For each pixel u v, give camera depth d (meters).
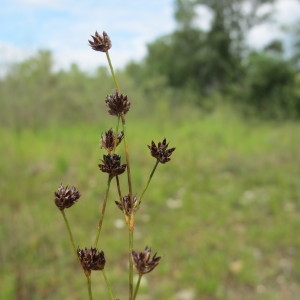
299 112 14.63
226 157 7.80
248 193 6.09
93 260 0.91
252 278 3.75
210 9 24.16
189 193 5.98
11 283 3.37
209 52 23.80
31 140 8.73
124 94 0.94
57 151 7.77
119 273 3.87
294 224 4.89
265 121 14.09
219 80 24.38
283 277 3.87
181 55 24.78
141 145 8.25
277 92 16.12
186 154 7.96
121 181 6.18
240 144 9.30
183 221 4.95
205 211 5.27
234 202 5.66
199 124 11.68
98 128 10.68
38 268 3.78
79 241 4.29
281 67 16.92
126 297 3.50
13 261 3.73
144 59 24.78
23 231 4.12
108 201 5.48
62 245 4.16
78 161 7.07
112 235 4.62
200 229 4.81
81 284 3.62
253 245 4.43
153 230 4.73
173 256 4.14
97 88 12.24
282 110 14.60
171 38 24.78
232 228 4.89
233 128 11.42
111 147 0.94
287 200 5.77
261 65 17.14
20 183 5.71
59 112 11.61
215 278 3.68
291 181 6.47
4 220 4.30
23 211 4.67
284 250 4.35
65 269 3.83
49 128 10.58
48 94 11.53
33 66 11.84
